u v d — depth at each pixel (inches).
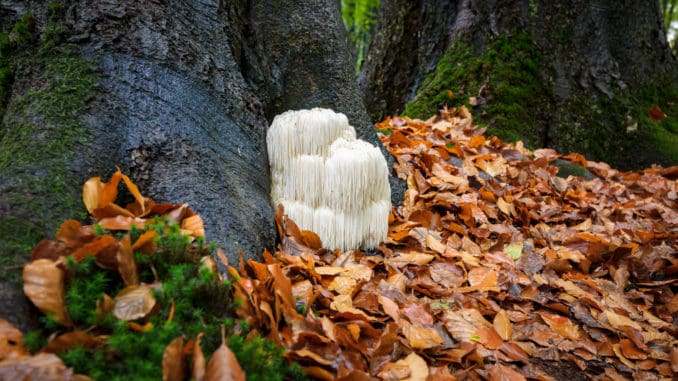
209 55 47.2
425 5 111.2
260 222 45.9
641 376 43.6
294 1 58.1
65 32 42.8
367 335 40.2
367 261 49.4
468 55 100.3
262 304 37.4
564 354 44.4
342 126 50.7
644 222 66.5
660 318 51.3
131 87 42.6
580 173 85.5
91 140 40.2
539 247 59.6
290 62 58.2
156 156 41.9
